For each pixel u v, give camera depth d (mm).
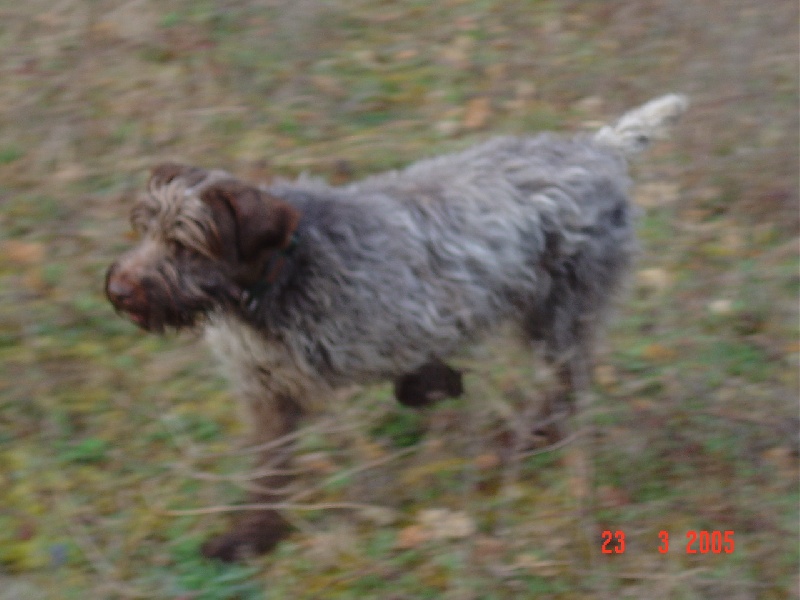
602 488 5887
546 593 5266
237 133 8773
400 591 5270
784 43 8789
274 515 5586
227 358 5676
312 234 5332
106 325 7035
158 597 5227
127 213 7887
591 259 6176
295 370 5484
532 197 5918
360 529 5688
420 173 5977
